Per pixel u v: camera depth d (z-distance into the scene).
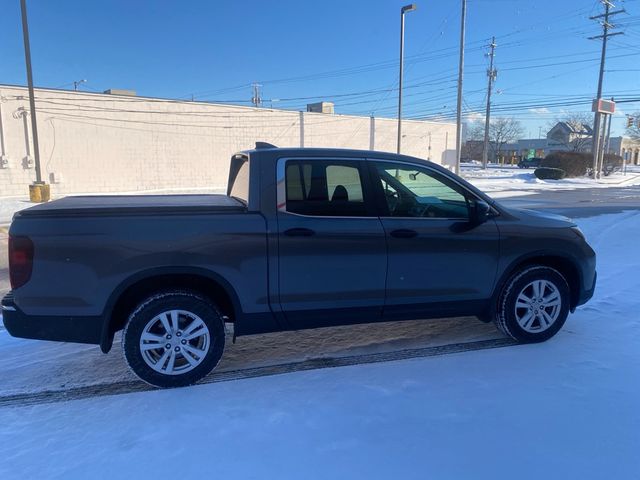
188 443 2.80
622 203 20.34
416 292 3.93
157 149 29.80
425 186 4.00
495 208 4.14
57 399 3.41
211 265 3.45
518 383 3.51
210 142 31.97
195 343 3.60
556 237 4.23
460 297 4.06
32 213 3.29
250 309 3.60
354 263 3.73
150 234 3.35
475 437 2.83
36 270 3.26
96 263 3.29
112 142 28.02
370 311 3.87
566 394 3.34
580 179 42.31
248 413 3.13
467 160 91.00
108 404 3.29
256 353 4.25
